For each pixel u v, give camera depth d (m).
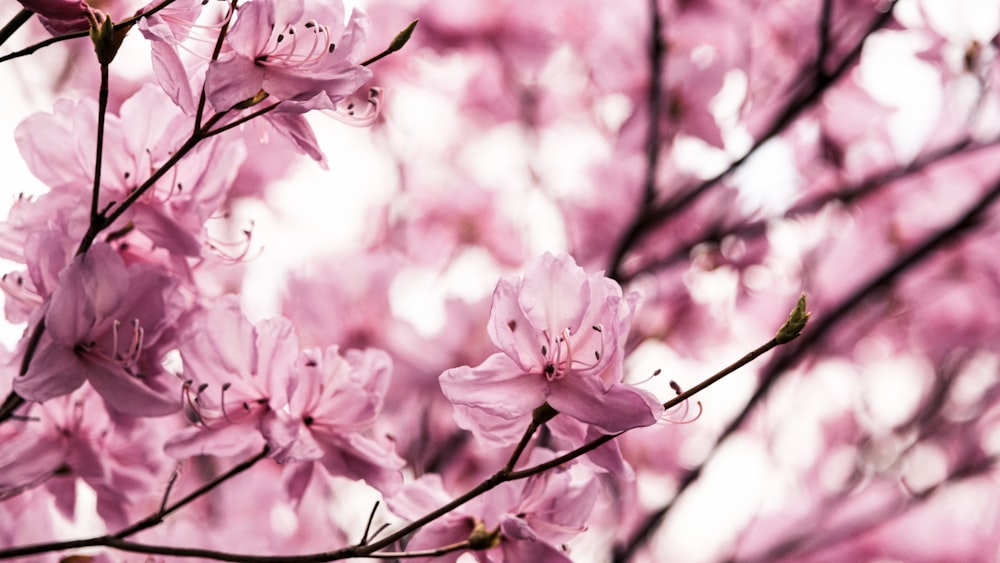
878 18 1.21
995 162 1.64
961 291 1.77
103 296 0.88
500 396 0.86
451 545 0.89
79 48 1.31
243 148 0.91
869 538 1.87
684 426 1.74
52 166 0.90
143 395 0.89
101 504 0.94
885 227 1.67
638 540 1.37
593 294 0.87
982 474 1.93
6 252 0.90
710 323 1.52
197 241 0.90
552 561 0.89
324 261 1.34
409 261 1.55
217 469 1.41
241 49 0.86
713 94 1.35
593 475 0.91
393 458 0.92
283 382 0.90
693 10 1.39
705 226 1.45
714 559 1.75
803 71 1.34
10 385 0.92
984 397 1.95
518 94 1.72
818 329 1.38
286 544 1.33
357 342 1.31
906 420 1.94
